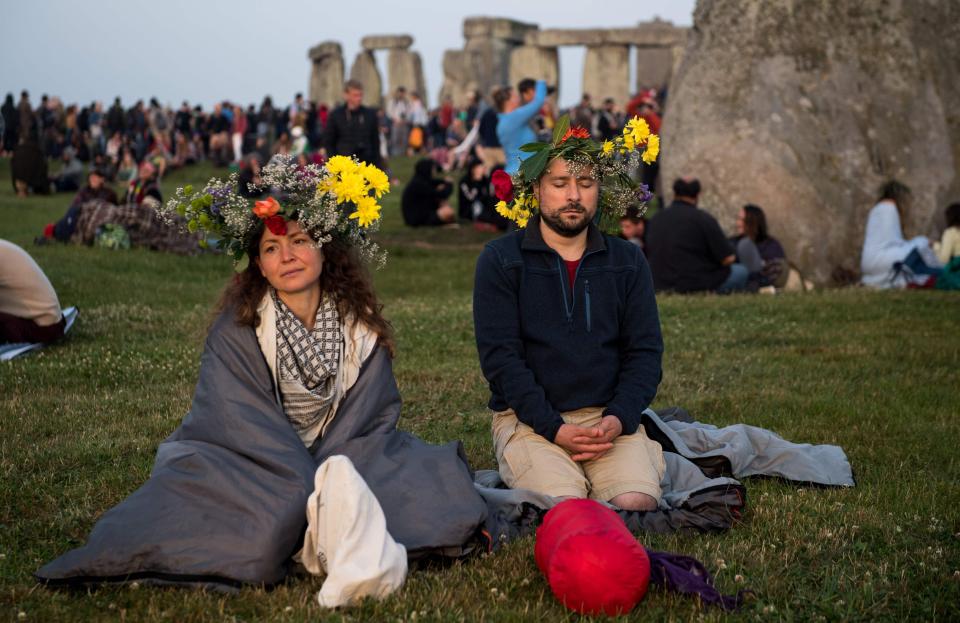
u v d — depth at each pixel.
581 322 4.95
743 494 4.84
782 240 14.52
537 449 4.87
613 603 3.76
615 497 4.77
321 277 4.65
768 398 7.25
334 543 3.92
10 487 5.12
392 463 4.44
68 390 7.23
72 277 12.38
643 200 5.18
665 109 16.59
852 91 15.11
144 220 15.34
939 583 4.09
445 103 40.31
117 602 3.83
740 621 3.73
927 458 5.92
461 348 8.87
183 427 4.43
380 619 3.71
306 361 4.54
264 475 4.16
